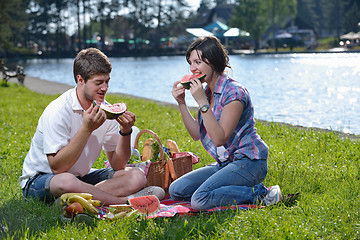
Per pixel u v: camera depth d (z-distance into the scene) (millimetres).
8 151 8266
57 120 4645
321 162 6984
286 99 17281
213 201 4824
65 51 94562
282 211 4699
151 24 94438
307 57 55250
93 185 5000
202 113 4730
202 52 4836
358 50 64812
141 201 4723
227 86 4910
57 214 4602
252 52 74375
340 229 4230
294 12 89500
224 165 5180
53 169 4746
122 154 5070
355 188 5418
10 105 16438
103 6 94875
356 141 8312
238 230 4203
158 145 5664
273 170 6422
